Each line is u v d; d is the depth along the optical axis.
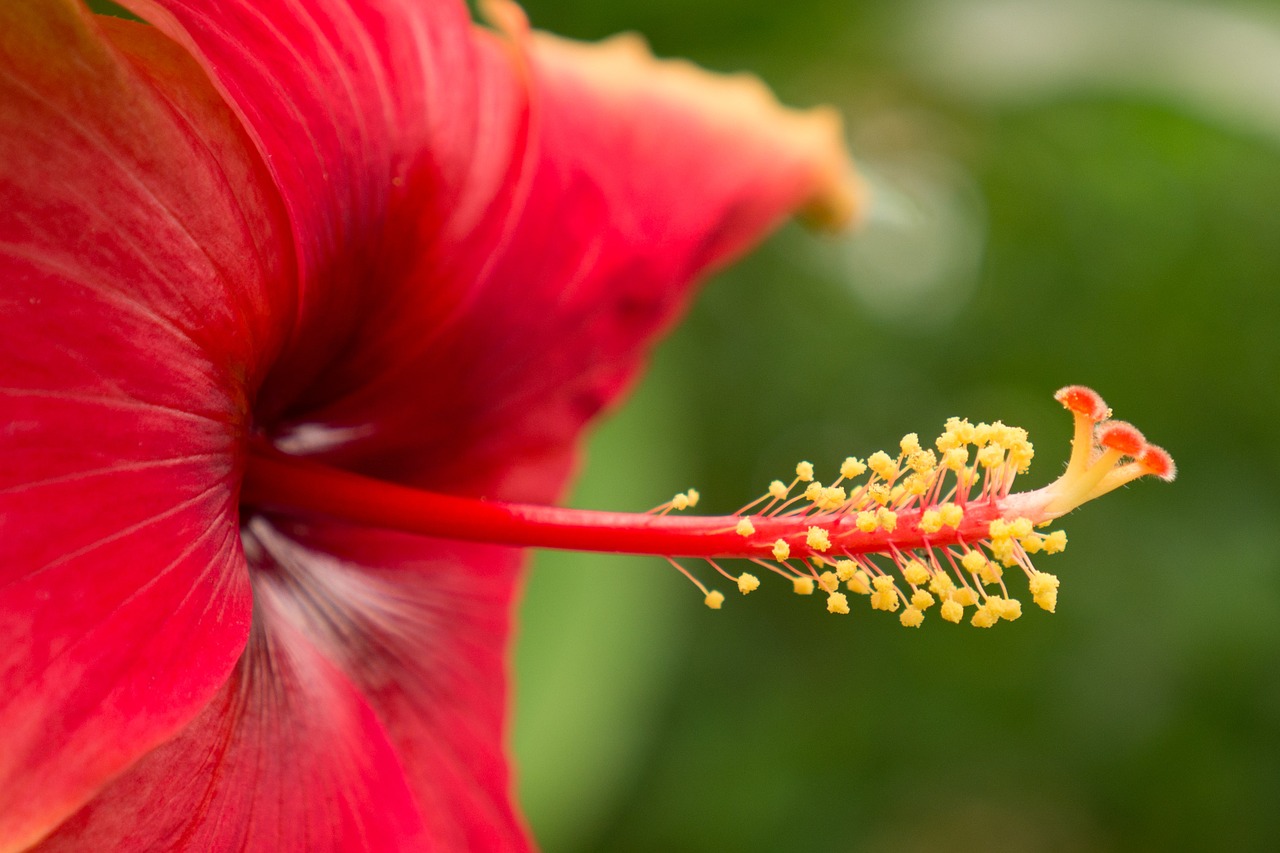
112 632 0.21
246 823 0.23
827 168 0.29
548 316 0.26
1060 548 0.23
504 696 0.26
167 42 0.22
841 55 0.32
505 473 0.27
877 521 0.23
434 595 0.26
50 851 0.21
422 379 0.26
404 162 0.24
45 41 0.21
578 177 0.27
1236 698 0.43
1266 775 0.43
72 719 0.21
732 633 0.45
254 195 0.22
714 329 0.44
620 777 0.35
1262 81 0.32
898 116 0.40
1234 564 0.42
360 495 0.24
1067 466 0.23
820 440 0.45
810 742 0.44
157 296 0.21
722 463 0.44
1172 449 0.44
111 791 0.22
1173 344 0.45
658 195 0.27
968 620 0.44
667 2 0.31
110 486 0.21
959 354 0.45
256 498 0.24
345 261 0.24
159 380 0.21
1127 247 0.45
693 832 0.44
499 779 0.26
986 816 0.50
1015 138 0.41
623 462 0.32
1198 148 0.40
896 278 0.47
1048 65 0.32
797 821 0.44
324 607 0.25
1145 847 0.44
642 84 0.28
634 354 0.27
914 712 0.45
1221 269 0.44
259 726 0.23
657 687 0.35
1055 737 0.44
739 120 0.29
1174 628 0.43
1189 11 0.32
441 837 0.25
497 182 0.25
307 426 0.25
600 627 0.32
